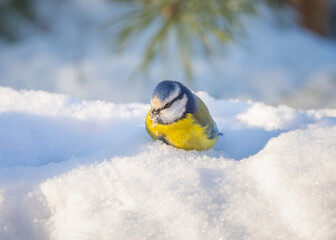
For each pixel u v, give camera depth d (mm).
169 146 1802
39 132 1813
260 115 1871
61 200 1738
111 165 1758
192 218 1714
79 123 1835
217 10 2137
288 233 1708
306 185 1720
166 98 1791
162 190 1730
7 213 1732
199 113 1801
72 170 1755
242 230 1711
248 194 1729
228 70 3133
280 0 3080
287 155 1740
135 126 1842
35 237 1731
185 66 2438
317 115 1870
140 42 3146
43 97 1850
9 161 1785
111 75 3035
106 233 1714
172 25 2189
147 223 1716
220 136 1841
